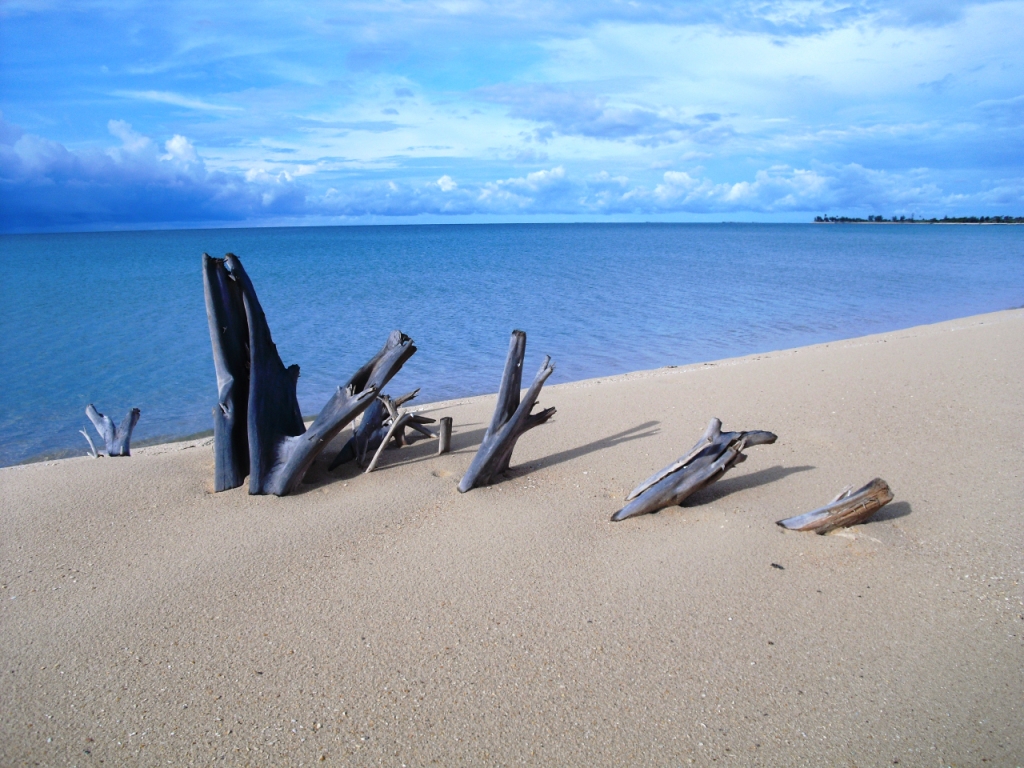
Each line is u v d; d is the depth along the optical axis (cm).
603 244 7556
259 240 9462
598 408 860
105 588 447
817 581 437
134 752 310
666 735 315
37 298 2514
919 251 5847
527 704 336
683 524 519
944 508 528
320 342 1683
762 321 1989
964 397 813
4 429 1067
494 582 446
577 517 539
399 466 670
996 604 406
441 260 4669
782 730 317
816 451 665
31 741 316
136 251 6262
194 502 588
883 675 351
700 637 384
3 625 407
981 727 315
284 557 485
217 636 394
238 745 313
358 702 339
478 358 1514
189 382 1344
